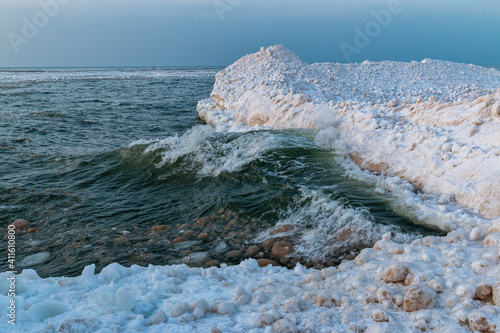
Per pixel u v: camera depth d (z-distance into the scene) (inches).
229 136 342.6
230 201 236.1
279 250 184.4
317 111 371.2
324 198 227.5
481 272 122.8
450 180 227.8
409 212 212.1
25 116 604.4
